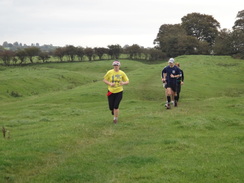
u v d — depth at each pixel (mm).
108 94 13766
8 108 28453
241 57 92562
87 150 9625
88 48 138250
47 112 21312
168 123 13703
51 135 11523
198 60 82875
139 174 7254
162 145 9922
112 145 10219
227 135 11344
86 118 16750
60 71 79875
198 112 17094
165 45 131625
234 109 18188
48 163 8398
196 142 10430
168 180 6898
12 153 8938
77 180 7086
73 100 32312
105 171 7617
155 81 45844
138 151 9375
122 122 14297
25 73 70000
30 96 49031
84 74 85938
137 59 137625
